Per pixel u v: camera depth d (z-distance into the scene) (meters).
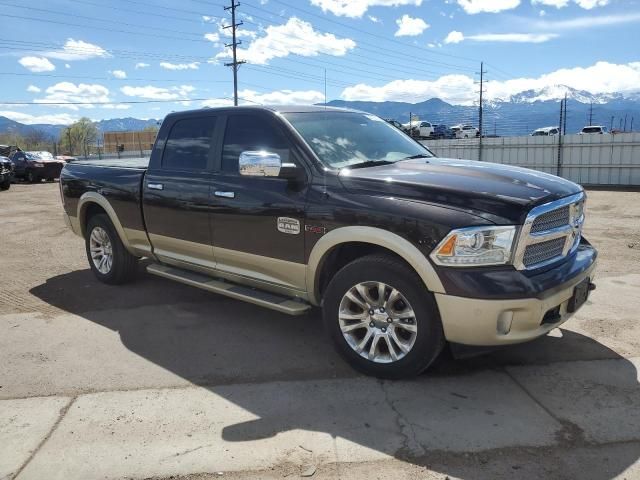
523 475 2.68
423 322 3.44
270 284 4.32
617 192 19.00
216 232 4.59
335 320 3.85
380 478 2.68
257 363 4.04
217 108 4.80
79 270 7.03
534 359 4.02
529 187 3.58
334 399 3.46
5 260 7.68
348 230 3.64
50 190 20.77
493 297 3.19
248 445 2.97
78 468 2.79
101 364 4.06
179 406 3.41
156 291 5.95
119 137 56.44
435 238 3.29
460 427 3.11
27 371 3.95
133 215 5.48
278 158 3.76
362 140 4.52
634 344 4.27
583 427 3.10
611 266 6.86
